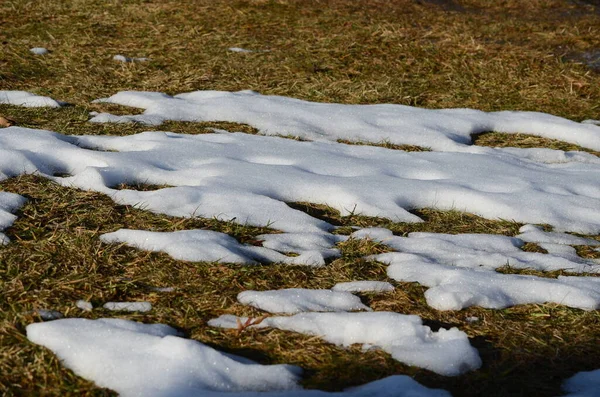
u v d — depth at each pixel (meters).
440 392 3.04
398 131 6.25
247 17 9.10
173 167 5.18
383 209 4.77
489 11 10.35
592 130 6.46
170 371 3.06
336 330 3.42
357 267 4.06
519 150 6.10
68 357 3.12
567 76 7.63
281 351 3.30
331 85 7.29
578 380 3.23
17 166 4.91
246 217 4.52
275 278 3.89
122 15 9.03
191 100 6.70
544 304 3.81
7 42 7.91
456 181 5.26
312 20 9.09
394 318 3.44
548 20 9.77
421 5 10.32
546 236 4.62
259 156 5.47
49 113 6.14
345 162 5.43
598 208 4.99
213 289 3.74
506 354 3.36
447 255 4.27
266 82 7.29
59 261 3.87
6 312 3.38
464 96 7.23
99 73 7.26
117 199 4.62
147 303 3.58
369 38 8.48
